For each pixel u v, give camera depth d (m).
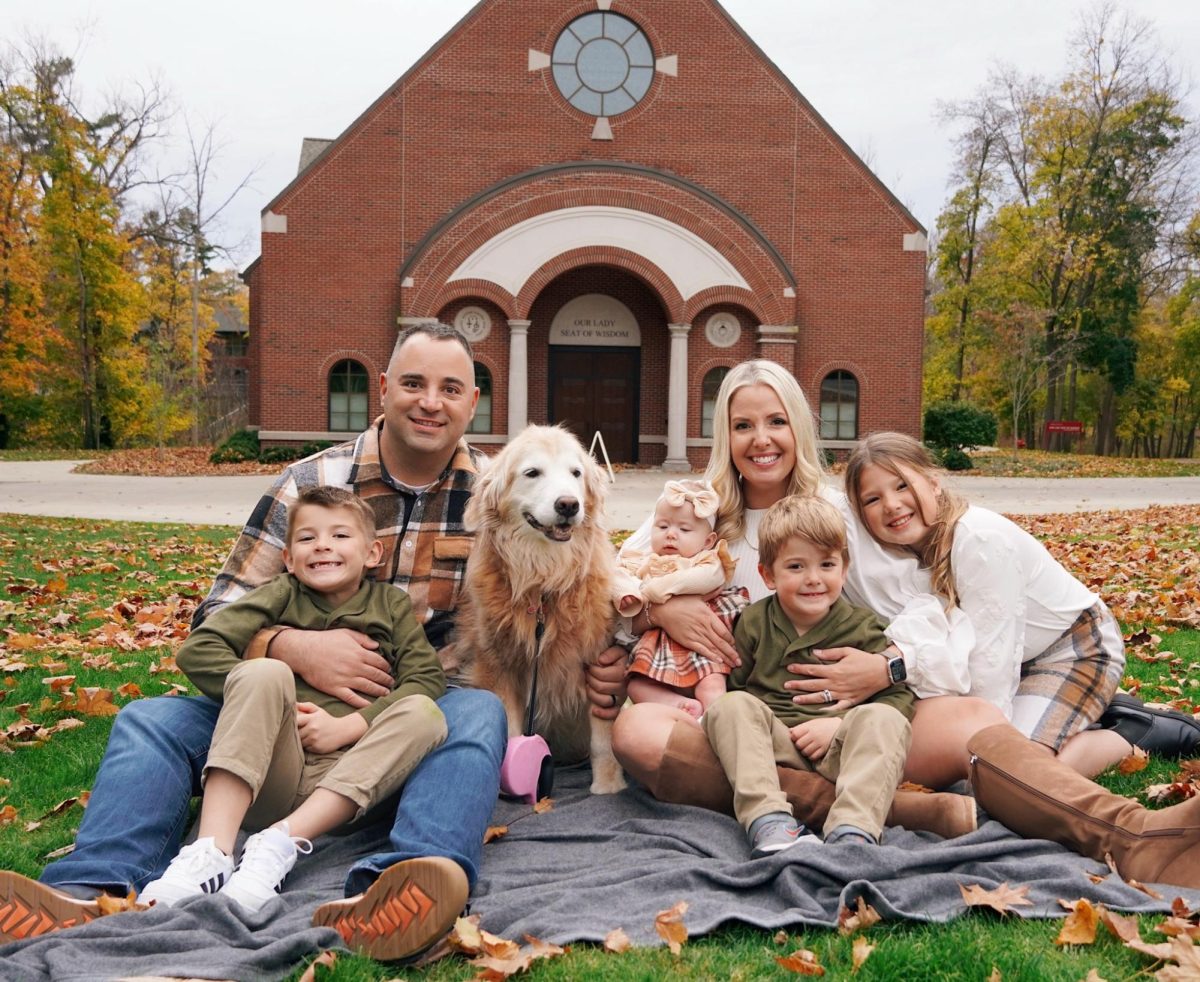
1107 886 2.81
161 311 47.03
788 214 26.11
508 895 2.91
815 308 26.25
